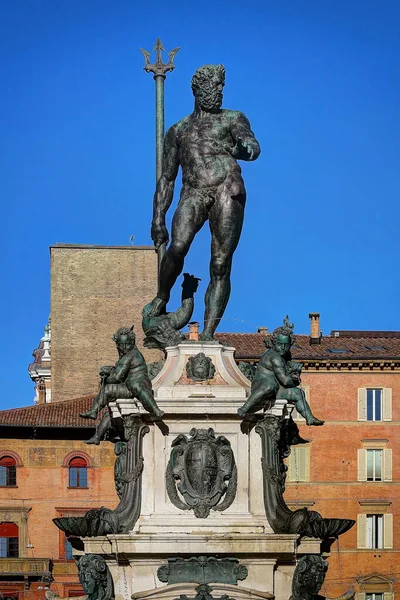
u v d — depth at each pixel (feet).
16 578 205.05
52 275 232.12
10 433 210.38
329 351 214.28
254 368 55.52
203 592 51.78
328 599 55.06
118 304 232.12
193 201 56.65
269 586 52.60
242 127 56.70
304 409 53.78
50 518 209.36
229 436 53.78
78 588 207.00
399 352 213.87
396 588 206.69
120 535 52.19
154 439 53.67
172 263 56.80
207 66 57.06
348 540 207.72
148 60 63.52
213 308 56.54
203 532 52.80
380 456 210.59
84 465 210.79
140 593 51.75
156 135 62.28
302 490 209.26
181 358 54.54
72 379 229.86
